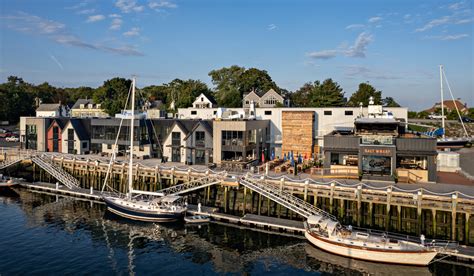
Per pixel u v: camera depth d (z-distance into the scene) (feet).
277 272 86.74
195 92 359.05
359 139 134.31
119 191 157.07
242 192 132.36
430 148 126.00
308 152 174.50
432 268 87.04
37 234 110.32
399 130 157.69
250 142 169.07
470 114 360.89
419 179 127.75
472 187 117.91
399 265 88.74
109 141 199.41
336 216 115.65
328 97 299.38
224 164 160.76
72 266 88.89
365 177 130.31
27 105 429.38
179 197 126.62
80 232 112.68
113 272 86.12
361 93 307.17
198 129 173.68
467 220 97.04
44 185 165.99
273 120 193.57
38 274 84.23
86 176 166.91
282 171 149.28
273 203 125.90
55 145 215.51
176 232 112.98
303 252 97.91
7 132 335.88
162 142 192.95
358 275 84.84
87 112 383.45
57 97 507.30
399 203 104.17
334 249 95.40
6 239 106.01
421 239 90.94
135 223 121.19
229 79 381.60
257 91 364.99
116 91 392.88
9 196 154.92
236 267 89.56
